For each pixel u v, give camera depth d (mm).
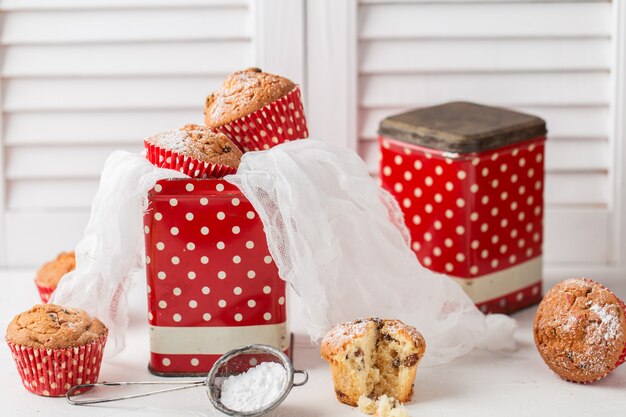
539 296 1425
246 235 1242
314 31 1477
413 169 1370
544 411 1207
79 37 1487
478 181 1343
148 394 1214
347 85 1486
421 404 1220
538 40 1487
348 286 1292
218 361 1216
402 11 1483
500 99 1496
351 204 1271
